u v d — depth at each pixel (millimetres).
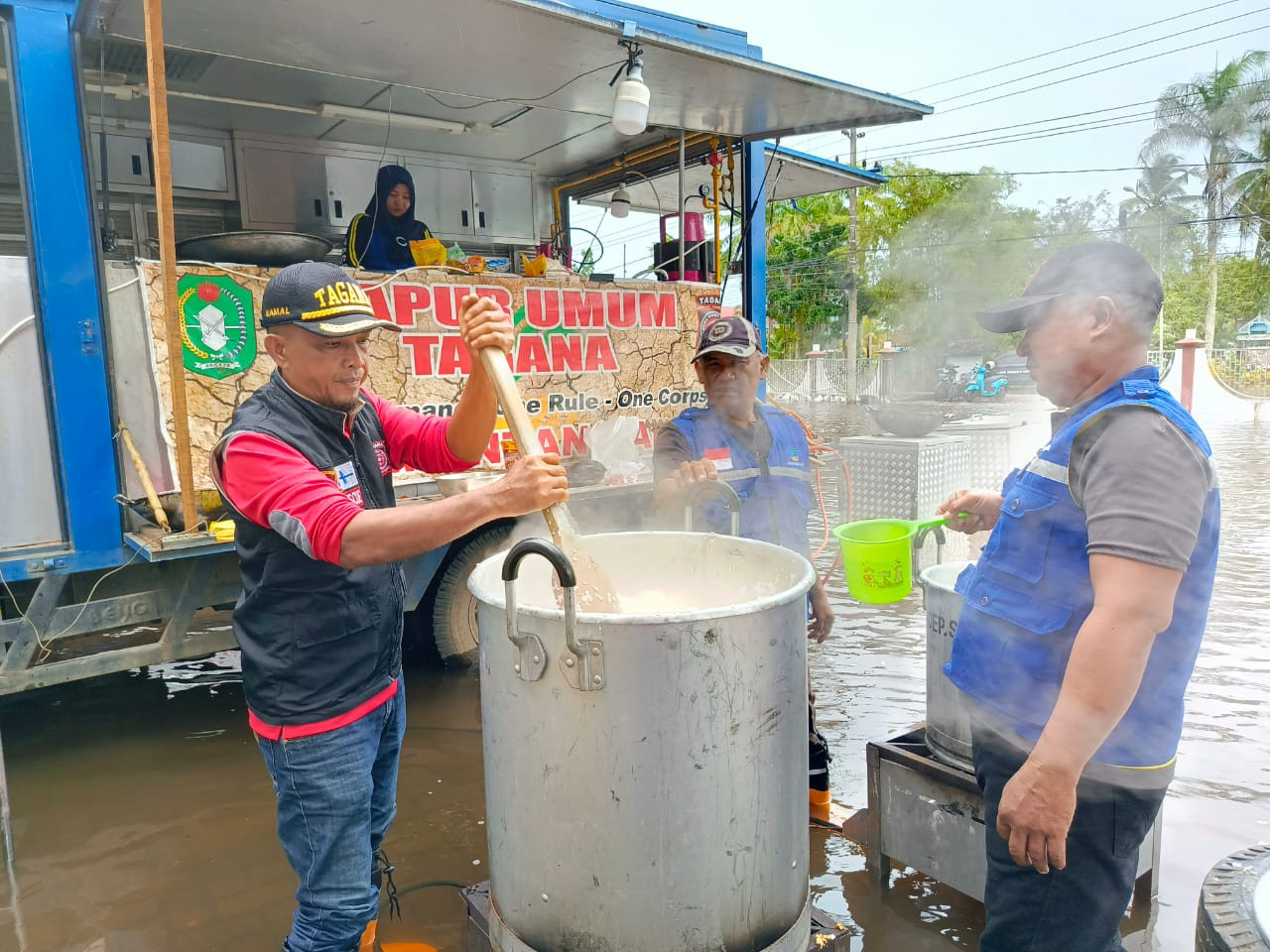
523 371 4270
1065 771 1221
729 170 5652
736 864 1398
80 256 2992
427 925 2150
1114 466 1225
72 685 3916
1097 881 1383
